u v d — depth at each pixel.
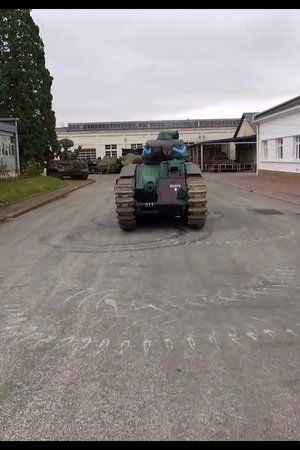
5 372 3.58
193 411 2.97
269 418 2.88
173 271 6.56
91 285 5.94
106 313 4.85
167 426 2.82
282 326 4.37
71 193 23.14
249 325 4.41
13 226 11.80
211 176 35.09
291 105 26.06
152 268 6.78
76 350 3.95
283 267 6.69
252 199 17.02
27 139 33.31
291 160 27.08
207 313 4.76
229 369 3.53
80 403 3.10
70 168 35.47
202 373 3.47
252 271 6.48
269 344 3.96
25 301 5.35
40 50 33.78
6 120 29.44
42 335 4.30
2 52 32.69
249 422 2.84
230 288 5.64
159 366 3.60
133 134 64.25
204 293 5.45
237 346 3.94
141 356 3.79
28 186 22.47
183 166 10.81
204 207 10.13
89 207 15.87
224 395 3.15
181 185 10.38
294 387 3.24
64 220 12.59
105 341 4.11
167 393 3.19
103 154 64.44
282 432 2.74
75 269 6.85
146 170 10.77
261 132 32.91
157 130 64.50
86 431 2.79
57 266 7.09
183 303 5.10
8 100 32.91
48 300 5.36
